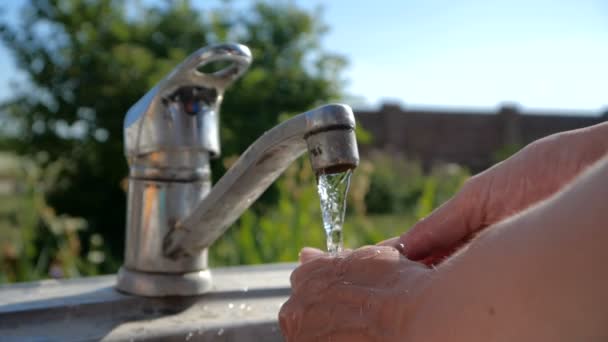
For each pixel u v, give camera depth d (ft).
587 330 1.19
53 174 16.97
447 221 2.57
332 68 19.42
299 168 11.33
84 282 3.45
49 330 2.69
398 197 25.84
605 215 1.24
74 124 16.76
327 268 1.96
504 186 2.51
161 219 3.01
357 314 1.77
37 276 7.82
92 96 16.39
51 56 17.25
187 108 2.95
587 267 1.22
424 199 10.49
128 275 3.09
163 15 18.38
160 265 3.03
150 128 2.94
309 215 9.70
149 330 2.69
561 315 1.23
